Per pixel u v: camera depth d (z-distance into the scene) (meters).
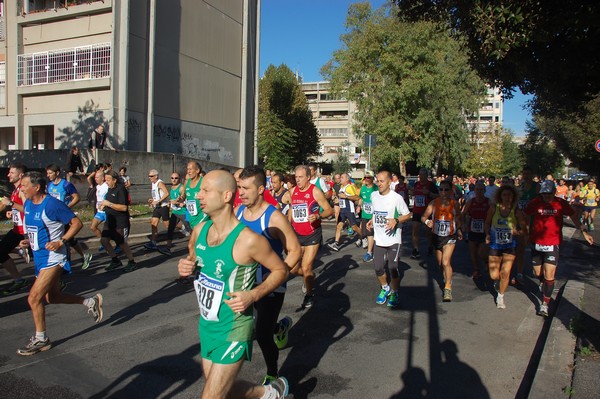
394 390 4.18
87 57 22.39
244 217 4.24
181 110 25.58
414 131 34.16
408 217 6.55
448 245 7.10
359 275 8.79
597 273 8.79
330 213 6.45
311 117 54.53
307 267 6.44
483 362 4.82
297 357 4.88
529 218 7.17
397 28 31.91
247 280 2.92
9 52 24.16
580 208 19.19
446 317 6.29
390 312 6.48
